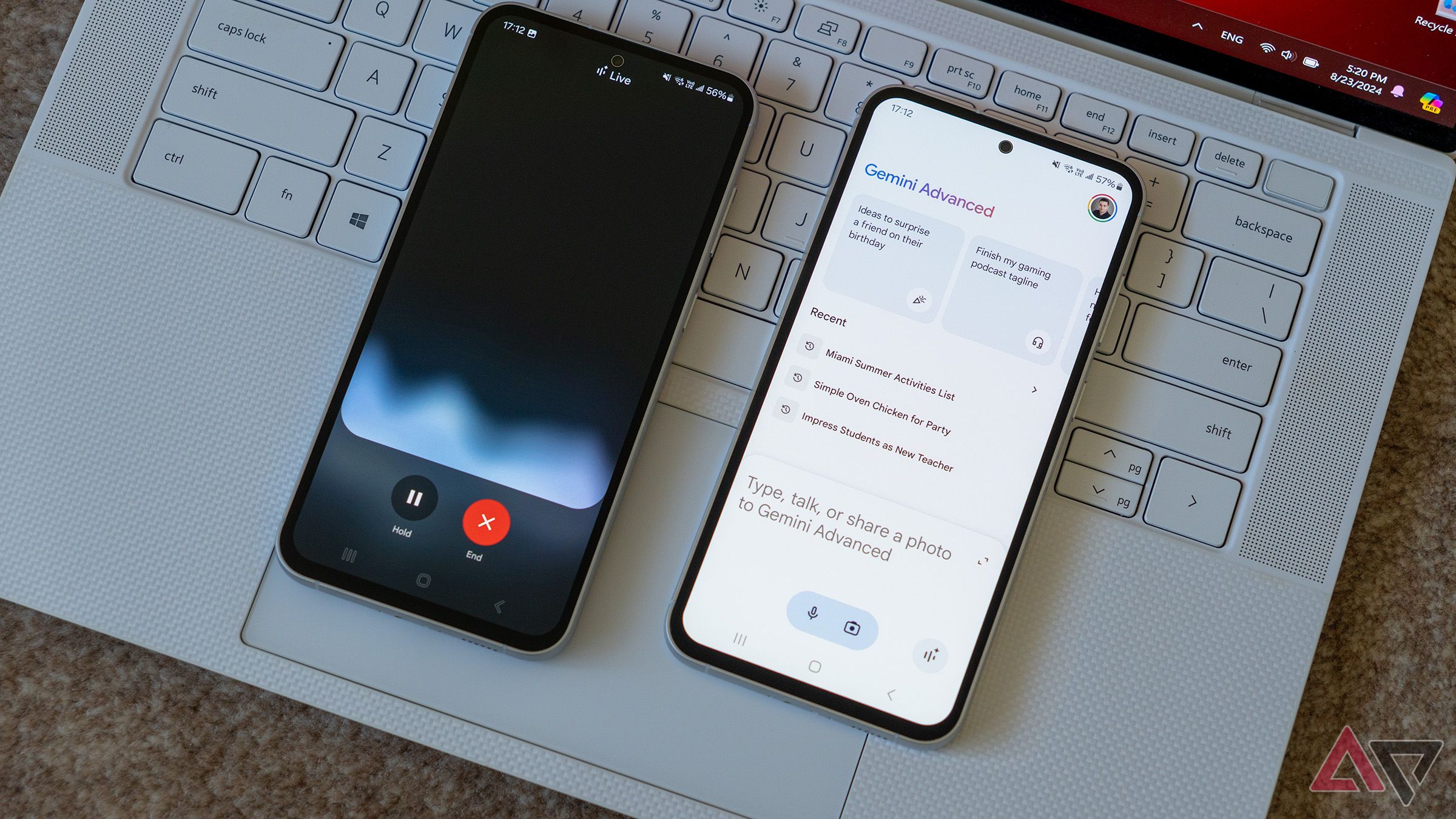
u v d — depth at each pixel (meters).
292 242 0.49
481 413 0.47
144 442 0.47
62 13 0.55
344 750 0.49
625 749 0.46
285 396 0.48
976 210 0.50
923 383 0.48
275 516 0.47
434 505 0.46
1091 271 0.49
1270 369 0.50
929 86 0.52
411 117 0.50
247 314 0.48
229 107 0.50
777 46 0.52
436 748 0.46
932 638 0.47
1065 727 0.47
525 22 0.49
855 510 0.47
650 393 0.47
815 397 0.48
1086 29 0.53
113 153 0.49
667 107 0.49
